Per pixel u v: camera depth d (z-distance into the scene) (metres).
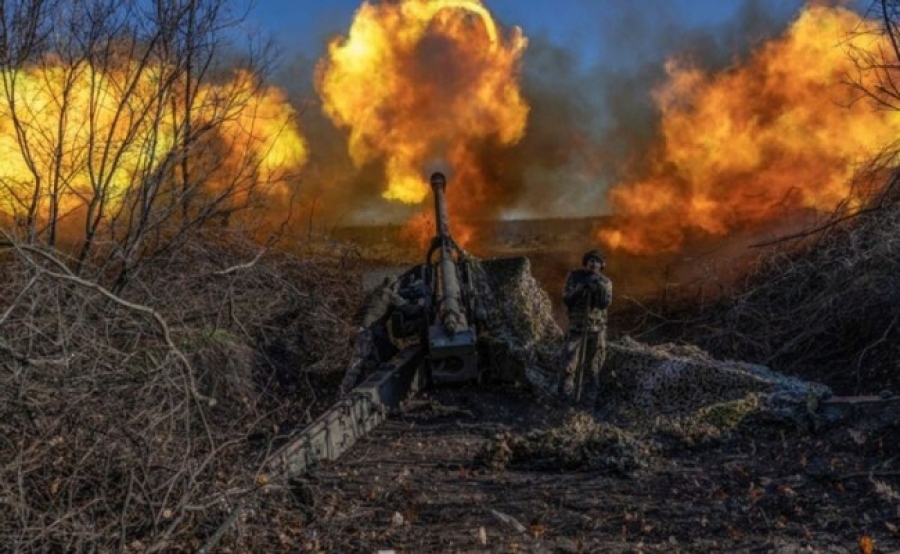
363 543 5.41
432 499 6.29
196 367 8.13
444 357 9.95
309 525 5.73
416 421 9.06
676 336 12.35
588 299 9.41
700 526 5.52
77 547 4.48
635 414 8.71
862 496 5.81
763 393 8.11
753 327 11.39
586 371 9.45
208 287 9.14
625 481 6.57
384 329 10.75
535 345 10.34
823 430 7.33
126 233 8.23
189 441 5.20
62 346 4.85
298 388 10.59
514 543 5.32
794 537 5.23
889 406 7.41
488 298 10.82
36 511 4.53
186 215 9.12
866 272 10.19
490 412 9.34
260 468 5.62
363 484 6.74
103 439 4.86
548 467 7.01
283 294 11.24
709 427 7.54
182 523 5.13
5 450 4.82
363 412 8.51
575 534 5.48
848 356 10.17
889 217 10.49
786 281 11.48
